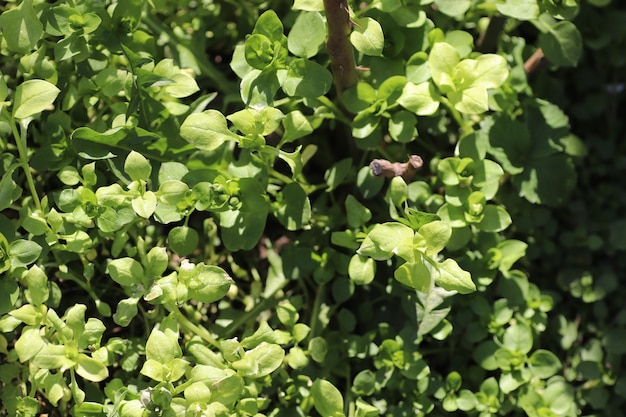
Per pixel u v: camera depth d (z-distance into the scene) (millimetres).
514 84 575
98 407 508
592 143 646
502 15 571
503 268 564
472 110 519
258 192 525
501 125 571
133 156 510
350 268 531
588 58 651
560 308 618
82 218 515
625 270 633
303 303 583
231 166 540
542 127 583
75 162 547
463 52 555
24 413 519
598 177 649
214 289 512
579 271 616
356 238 542
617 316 605
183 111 546
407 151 585
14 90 569
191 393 494
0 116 511
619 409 603
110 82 537
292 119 531
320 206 576
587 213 636
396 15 543
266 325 516
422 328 541
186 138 506
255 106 516
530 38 625
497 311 563
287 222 542
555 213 632
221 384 499
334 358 560
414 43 551
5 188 514
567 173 580
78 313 506
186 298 510
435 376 562
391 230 504
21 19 512
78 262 557
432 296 539
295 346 544
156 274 513
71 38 526
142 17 573
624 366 616
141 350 537
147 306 569
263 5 597
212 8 592
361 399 553
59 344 517
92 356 515
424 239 503
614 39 641
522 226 602
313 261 562
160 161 541
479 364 565
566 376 599
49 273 565
